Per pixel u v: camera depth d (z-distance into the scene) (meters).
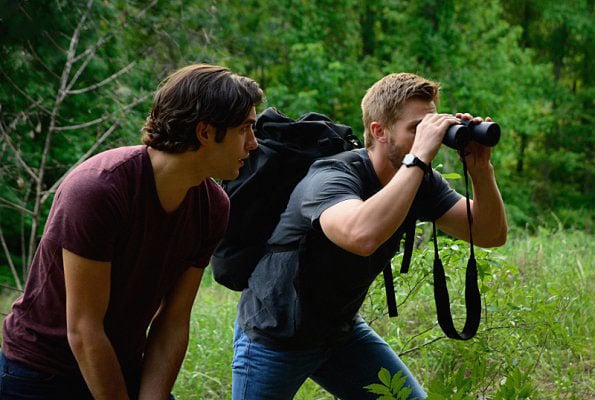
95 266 2.06
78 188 2.04
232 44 12.71
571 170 22.31
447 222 2.76
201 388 4.02
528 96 19.88
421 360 4.10
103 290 2.11
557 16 21.70
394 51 18.86
